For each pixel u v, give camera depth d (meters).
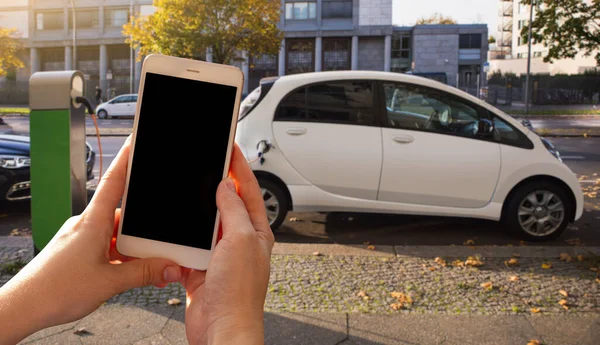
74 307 0.89
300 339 3.46
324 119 6.16
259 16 27.92
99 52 57.91
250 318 0.76
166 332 3.54
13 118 32.03
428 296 4.18
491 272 4.75
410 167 6.08
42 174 4.55
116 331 3.54
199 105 1.11
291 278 4.54
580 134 19.20
